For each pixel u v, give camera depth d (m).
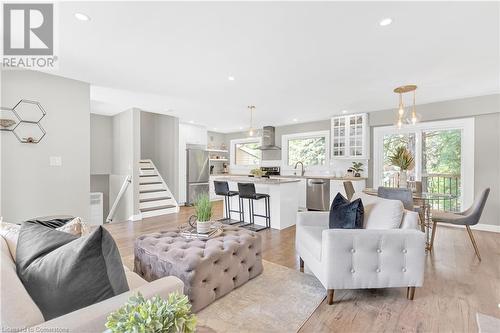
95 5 1.88
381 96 4.32
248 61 2.89
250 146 8.53
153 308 0.78
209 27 2.18
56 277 0.97
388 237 2.03
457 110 4.51
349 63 2.94
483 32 2.26
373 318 1.88
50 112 3.32
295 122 6.93
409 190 3.19
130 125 5.31
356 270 2.02
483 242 3.70
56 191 3.38
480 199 3.08
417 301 2.10
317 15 2.01
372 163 5.66
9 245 1.33
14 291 0.89
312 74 3.29
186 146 7.24
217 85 3.75
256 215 4.84
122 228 4.48
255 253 2.56
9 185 3.02
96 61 2.90
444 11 1.95
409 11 1.95
